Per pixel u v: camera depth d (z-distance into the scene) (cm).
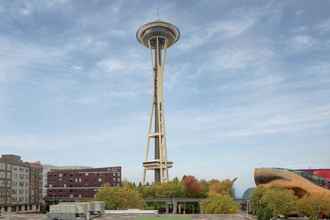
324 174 16362
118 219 11812
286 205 11925
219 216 13238
